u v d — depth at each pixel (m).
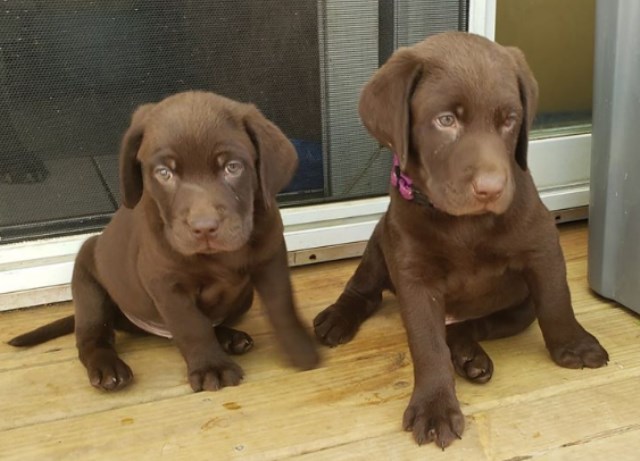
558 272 0.48
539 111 0.76
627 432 0.42
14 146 0.63
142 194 0.50
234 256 0.50
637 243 0.54
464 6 0.69
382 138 0.46
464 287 0.49
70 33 0.61
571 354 0.49
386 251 0.50
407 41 0.68
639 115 0.52
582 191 0.75
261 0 0.64
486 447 0.42
